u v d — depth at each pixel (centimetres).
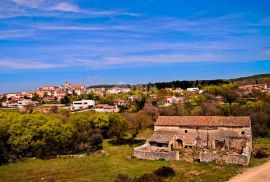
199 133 7475
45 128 7506
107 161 6706
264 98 14375
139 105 16025
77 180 5375
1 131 7406
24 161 7031
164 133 7694
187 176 5303
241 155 5919
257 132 8919
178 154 6544
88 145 8050
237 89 19375
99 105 18775
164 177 5209
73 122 9569
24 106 19912
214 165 5988
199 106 15050
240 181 4938
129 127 9281
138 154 6888
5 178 5744
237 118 7344
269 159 6375
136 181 4984
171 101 18425
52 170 6178
